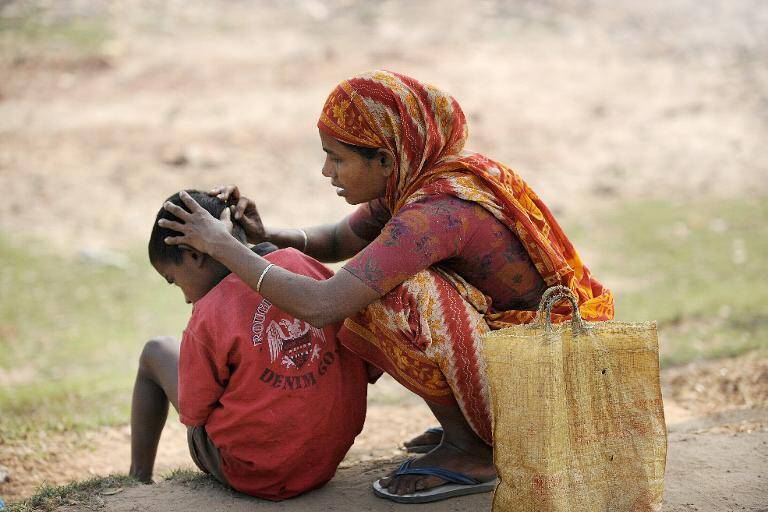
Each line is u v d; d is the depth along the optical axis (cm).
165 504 1277
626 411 1133
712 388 1967
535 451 1094
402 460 1470
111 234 4925
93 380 2802
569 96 6931
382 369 1283
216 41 7594
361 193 1308
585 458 1120
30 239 4781
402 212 1207
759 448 1409
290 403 1239
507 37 8012
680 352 2438
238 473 1281
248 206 1434
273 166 5812
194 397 1254
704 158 5962
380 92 1239
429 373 1222
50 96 6612
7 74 6844
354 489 1325
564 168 5897
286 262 1276
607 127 6462
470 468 1266
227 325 1223
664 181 5669
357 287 1167
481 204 1220
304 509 1252
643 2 9088
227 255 1212
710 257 4294
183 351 1257
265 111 6456
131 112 6419
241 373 1229
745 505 1215
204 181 5591
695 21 8612
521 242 1247
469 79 7106
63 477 1731
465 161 1251
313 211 5328
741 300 3250
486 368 1127
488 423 1238
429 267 1226
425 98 1262
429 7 8631
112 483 1375
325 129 1277
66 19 7769
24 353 3362
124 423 2067
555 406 1089
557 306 1264
